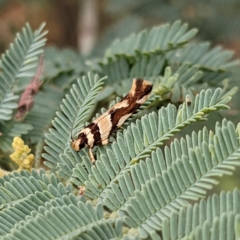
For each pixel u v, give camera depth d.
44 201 0.09
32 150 0.12
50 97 0.13
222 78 0.13
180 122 0.10
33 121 0.12
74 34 0.31
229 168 0.09
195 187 0.09
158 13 0.20
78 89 0.11
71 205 0.09
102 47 0.17
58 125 0.10
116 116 0.10
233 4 0.18
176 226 0.08
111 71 0.13
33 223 0.09
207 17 0.18
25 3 0.28
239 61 0.13
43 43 0.12
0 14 0.28
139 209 0.09
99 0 0.28
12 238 0.09
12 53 0.12
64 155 0.10
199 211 0.08
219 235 0.08
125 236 0.09
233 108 0.12
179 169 0.09
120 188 0.09
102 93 0.12
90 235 0.09
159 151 0.09
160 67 0.12
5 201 0.10
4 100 0.11
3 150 0.12
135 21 0.19
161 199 0.09
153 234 0.08
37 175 0.10
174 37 0.13
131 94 0.10
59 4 0.30
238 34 0.18
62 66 0.14
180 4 0.19
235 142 0.09
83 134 0.10
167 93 0.11
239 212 0.08
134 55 0.12
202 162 0.09
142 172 0.09
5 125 0.12
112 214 0.09
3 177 0.10
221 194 0.08
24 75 0.11
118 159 0.10
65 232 0.09
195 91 0.12
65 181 0.10
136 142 0.10
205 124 0.12
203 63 0.13
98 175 0.10
